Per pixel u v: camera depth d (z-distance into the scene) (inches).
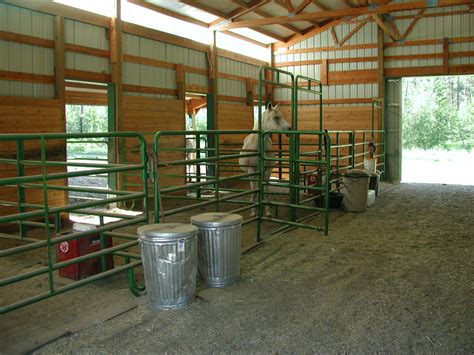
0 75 223.8
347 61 456.4
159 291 119.0
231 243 137.2
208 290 135.1
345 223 233.9
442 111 943.7
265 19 363.6
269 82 222.5
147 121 320.2
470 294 130.6
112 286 138.9
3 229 218.8
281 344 99.8
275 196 324.2
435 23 424.5
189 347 98.7
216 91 393.7
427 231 214.7
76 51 266.5
